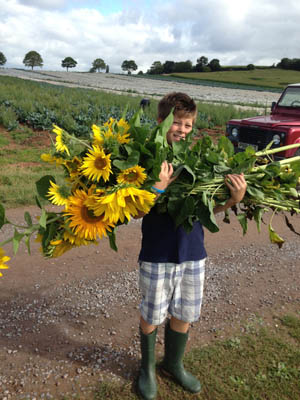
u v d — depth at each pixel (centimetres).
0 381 215
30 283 325
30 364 230
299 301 313
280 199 188
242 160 183
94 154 139
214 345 253
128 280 337
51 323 272
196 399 209
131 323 277
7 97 1453
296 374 227
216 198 181
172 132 190
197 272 199
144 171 151
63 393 209
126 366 233
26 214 149
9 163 793
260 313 294
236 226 483
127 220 149
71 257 377
